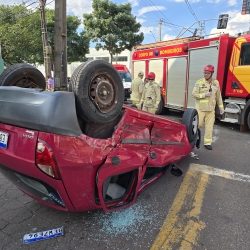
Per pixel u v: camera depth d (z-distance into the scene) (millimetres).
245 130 6660
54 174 1947
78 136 2014
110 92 2318
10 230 2418
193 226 2494
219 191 3229
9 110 2078
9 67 2705
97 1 21281
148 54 9539
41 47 19344
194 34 9516
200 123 4895
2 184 3412
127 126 2588
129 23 21844
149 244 2244
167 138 3299
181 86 8172
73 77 2080
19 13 19422
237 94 6340
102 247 2205
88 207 2357
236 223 2541
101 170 2236
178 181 3523
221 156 4566
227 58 6633
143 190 3068
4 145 2121
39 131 1921
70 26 23797
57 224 2525
